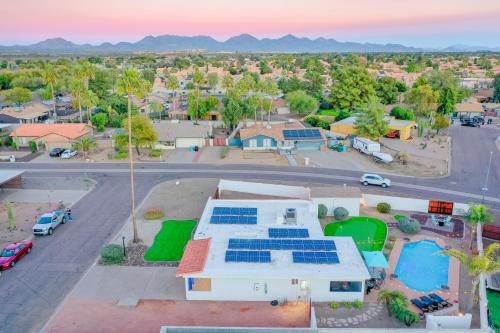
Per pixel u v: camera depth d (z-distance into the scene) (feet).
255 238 120.37
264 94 430.20
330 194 162.71
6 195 186.19
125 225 153.99
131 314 101.04
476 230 147.95
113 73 492.13
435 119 308.19
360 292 105.40
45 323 97.66
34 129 274.98
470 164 236.43
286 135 270.26
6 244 137.49
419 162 240.12
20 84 516.32
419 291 111.65
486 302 99.14
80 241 140.67
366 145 254.27
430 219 160.76
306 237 121.49
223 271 103.55
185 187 197.77
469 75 641.40
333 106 411.54
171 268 122.62
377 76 538.88
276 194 178.09
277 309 102.99
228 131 321.32
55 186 198.90
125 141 248.32
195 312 101.86
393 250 134.41
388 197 170.91
